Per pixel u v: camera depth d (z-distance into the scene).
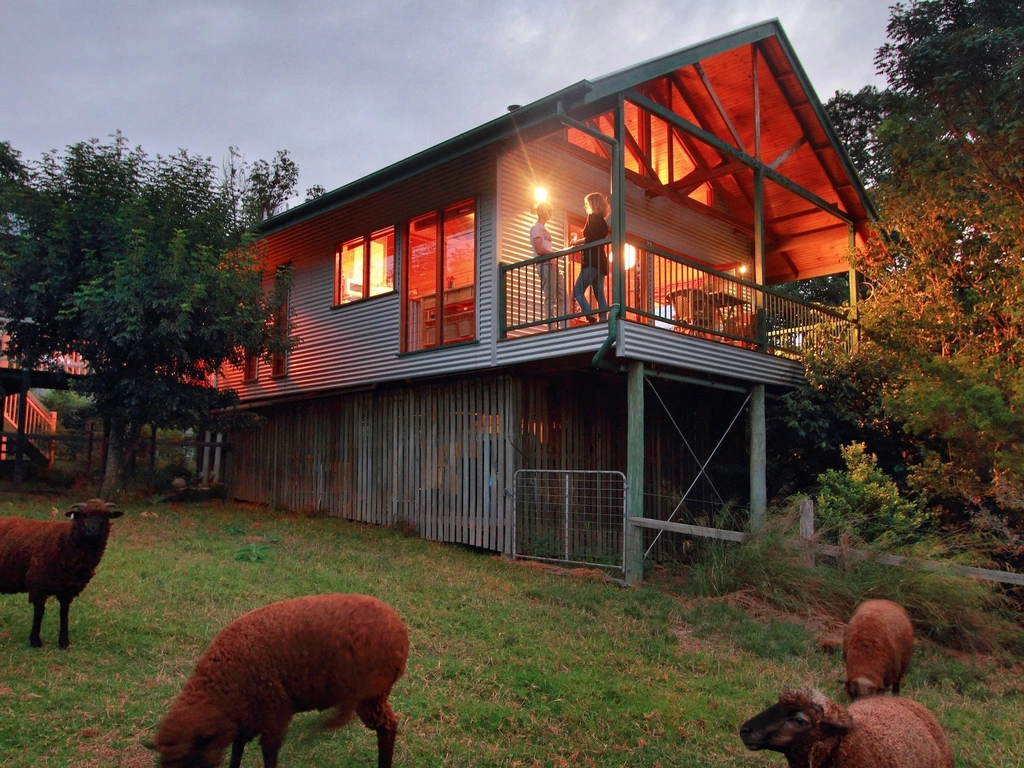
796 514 9.39
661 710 5.23
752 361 11.77
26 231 12.91
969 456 9.53
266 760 3.53
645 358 9.89
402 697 5.15
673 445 13.79
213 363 14.15
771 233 16.38
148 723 4.50
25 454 18.17
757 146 12.24
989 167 10.59
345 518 13.88
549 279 10.80
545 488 11.45
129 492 14.36
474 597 8.00
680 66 10.94
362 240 14.04
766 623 7.77
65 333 13.07
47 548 5.58
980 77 10.59
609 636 6.98
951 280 11.39
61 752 4.13
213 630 6.21
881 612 5.14
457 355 11.84
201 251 13.09
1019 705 6.11
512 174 11.87
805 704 3.12
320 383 14.59
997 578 7.79
